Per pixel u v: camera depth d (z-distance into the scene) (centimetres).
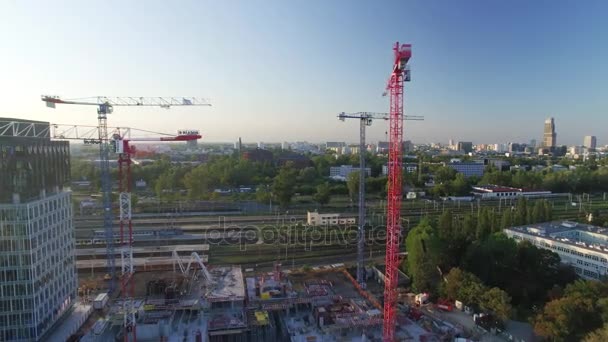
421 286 16125
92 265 17850
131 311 13312
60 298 13362
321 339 12950
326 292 15762
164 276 16975
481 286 14388
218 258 19888
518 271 15688
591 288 12888
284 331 13662
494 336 12825
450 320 14025
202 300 14550
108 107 17625
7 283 11481
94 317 14262
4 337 11569
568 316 11612
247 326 13225
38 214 11975
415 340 12862
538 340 12350
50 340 12219
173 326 13425
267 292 15300
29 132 12256
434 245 16725
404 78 11512
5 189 11244
